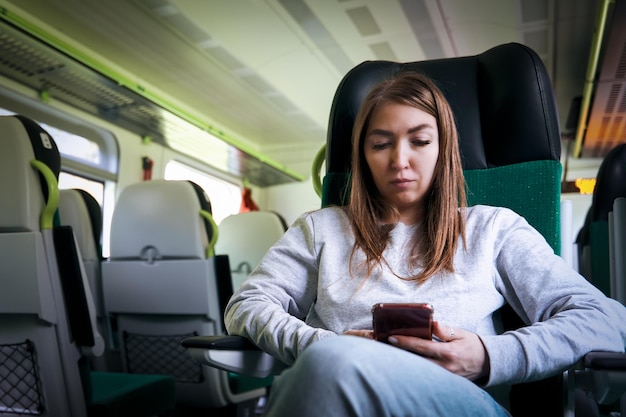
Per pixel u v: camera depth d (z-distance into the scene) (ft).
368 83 5.67
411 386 2.53
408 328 3.44
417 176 4.32
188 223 8.90
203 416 10.24
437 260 4.20
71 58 13.50
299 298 4.68
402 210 4.62
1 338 6.12
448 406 2.62
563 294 3.90
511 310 4.57
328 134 5.67
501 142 5.24
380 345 2.61
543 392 4.11
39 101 14.98
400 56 17.75
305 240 4.74
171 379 7.77
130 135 18.65
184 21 15.43
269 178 27.07
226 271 9.18
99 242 10.19
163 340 9.53
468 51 17.43
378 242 4.41
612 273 6.24
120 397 6.61
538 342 3.40
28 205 5.70
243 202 26.89
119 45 16.81
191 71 18.86
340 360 2.47
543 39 16.70
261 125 24.79
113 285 9.61
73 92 15.38
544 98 5.12
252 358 4.39
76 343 6.08
